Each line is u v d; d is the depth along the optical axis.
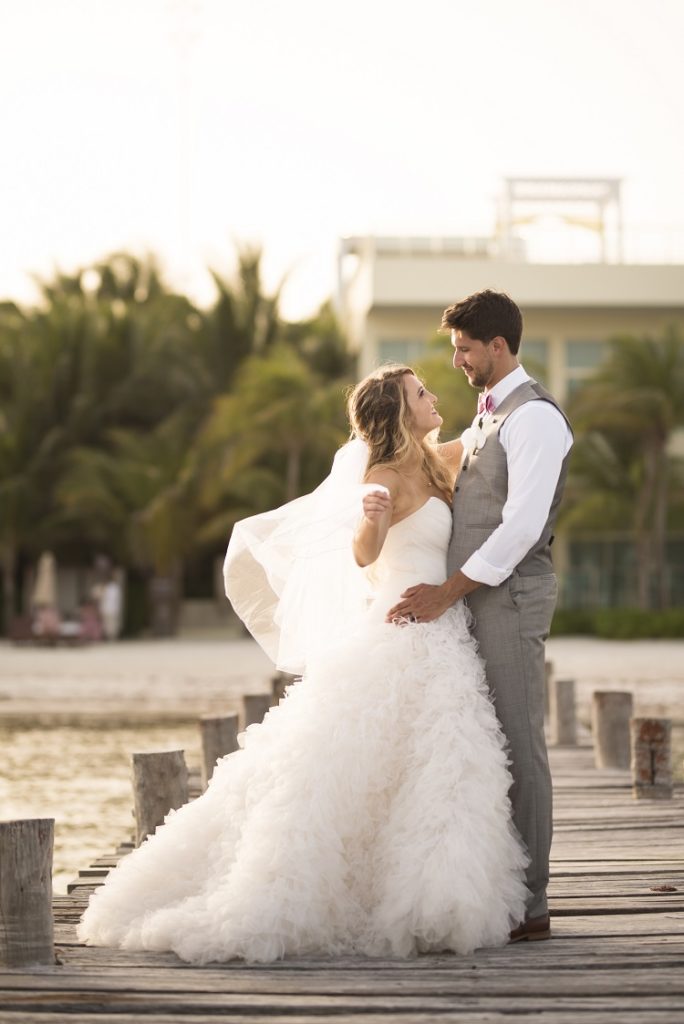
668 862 5.47
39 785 9.68
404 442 4.33
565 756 9.38
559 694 10.20
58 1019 3.44
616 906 4.61
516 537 4.09
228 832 4.23
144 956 4.06
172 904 4.24
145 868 4.29
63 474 34.72
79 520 34.38
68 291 43.25
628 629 28.98
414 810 4.00
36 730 12.98
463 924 3.93
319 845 4.02
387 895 3.98
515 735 4.15
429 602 4.18
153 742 12.03
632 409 29.44
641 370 29.88
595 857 5.61
